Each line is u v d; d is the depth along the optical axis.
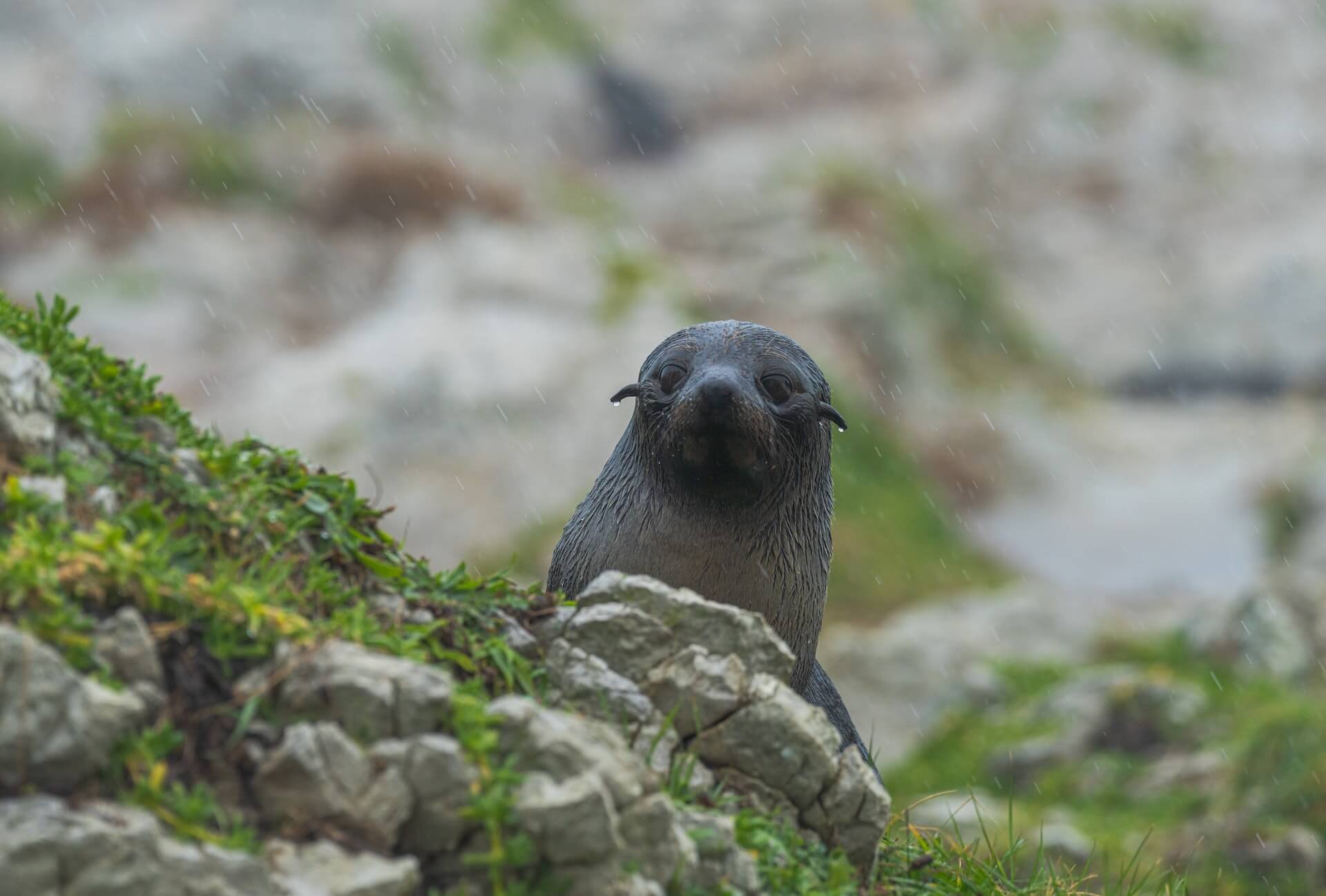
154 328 47.75
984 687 33.03
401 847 7.05
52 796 6.48
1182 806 26.39
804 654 11.91
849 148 63.81
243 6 59.84
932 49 69.62
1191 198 63.88
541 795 7.00
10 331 8.46
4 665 6.43
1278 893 23.88
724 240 57.06
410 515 41.91
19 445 7.60
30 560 6.93
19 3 58.34
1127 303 60.16
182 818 6.64
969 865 10.36
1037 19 70.81
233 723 7.15
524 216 55.19
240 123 56.81
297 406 44.47
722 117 66.25
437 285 50.34
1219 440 54.19
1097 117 66.75
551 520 42.50
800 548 11.62
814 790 8.52
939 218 61.00
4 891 6.08
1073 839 24.22
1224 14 71.44
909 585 43.66
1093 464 52.31
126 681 6.94
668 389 11.27
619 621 8.62
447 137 59.19
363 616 7.88
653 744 8.12
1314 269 60.16
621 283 52.03
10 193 51.75
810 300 53.75
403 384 45.12
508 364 46.28
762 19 70.44
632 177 62.41
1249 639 33.09
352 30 60.75
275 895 6.51
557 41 66.25
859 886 8.73
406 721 7.15
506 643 8.51
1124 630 36.94
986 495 49.84
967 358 56.00
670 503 11.36
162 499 8.06
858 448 48.38
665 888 7.35
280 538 8.22
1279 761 26.69
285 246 51.72
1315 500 49.66
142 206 51.69
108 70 56.53
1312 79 69.25
